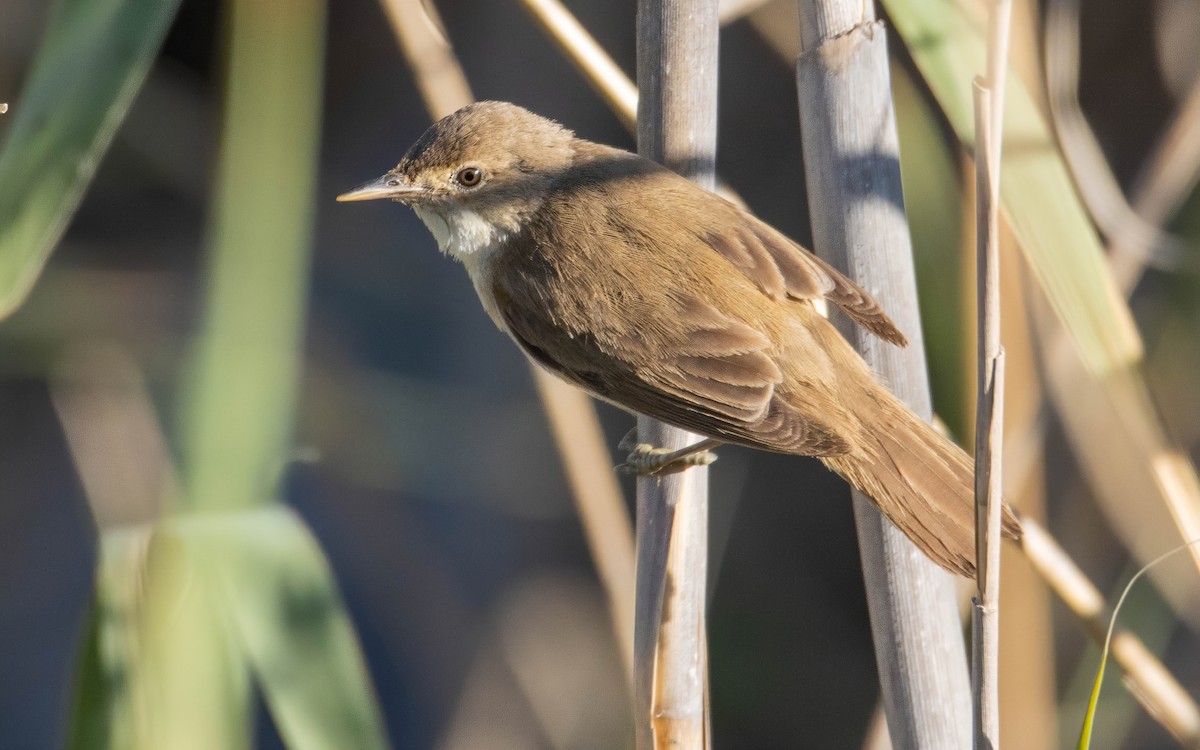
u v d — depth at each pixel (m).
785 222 14.16
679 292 7.28
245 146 7.49
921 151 8.36
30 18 13.82
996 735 5.45
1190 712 7.29
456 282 15.18
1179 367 11.62
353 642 7.25
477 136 8.21
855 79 6.72
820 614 14.18
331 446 13.84
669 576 6.74
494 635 13.84
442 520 14.26
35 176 6.71
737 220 7.46
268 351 7.38
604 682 13.65
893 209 6.84
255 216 7.48
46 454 14.58
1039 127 6.80
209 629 7.10
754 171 14.30
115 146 14.94
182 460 7.30
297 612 7.19
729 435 6.94
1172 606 10.66
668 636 6.72
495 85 14.40
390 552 14.05
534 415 14.39
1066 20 8.04
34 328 13.77
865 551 6.96
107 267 14.58
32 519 14.38
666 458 6.88
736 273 7.29
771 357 7.08
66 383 13.60
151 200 15.05
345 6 15.66
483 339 14.80
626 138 14.20
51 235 6.70
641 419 7.58
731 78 14.34
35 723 13.59
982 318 5.25
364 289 15.17
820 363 7.09
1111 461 10.08
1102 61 13.93
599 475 9.34
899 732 6.84
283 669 7.12
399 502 14.21
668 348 7.19
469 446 14.32
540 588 13.98
